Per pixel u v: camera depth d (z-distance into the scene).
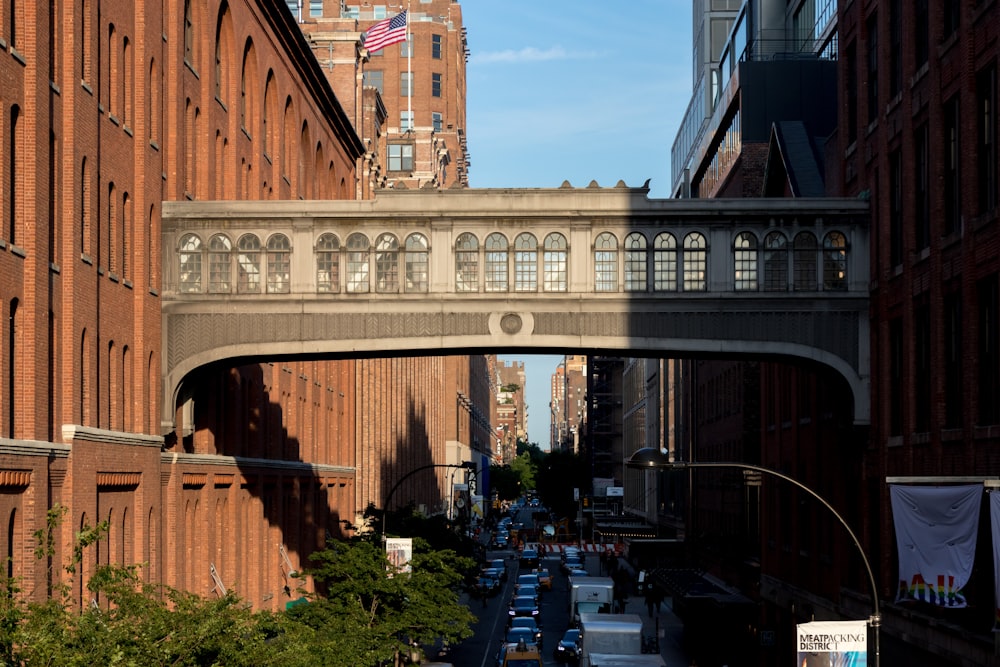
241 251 41.41
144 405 38.44
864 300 41.09
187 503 42.94
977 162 32.25
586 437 194.88
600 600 69.62
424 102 167.00
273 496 56.12
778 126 61.28
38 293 29.44
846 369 41.06
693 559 95.38
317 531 66.56
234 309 41.16
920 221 37.25
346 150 79.38
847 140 46.41
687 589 65.94
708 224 41.41
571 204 41.62
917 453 36.56
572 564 110.00
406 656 51.16
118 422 36.28
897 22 39.91
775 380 59.91
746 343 41.16
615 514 170.50
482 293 41.44
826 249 41.25
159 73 40.53
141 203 38.38
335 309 41.31
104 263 35.22
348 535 74.88
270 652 25.03
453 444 157.12
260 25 54.97
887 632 39.22
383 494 94.56
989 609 30.38
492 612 85.94
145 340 38.72
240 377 50.53
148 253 39.25
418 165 146.88
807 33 80.81
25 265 29.19
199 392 45.56
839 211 41.12
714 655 60.44
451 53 170.00
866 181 42.81
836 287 41.16
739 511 73.06
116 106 36.59
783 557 57.88
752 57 82.81
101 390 34.81
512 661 49.69
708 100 112.94
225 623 24.08
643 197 41.59
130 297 37.75
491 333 41.44
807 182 57.06
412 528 67.62
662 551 98.38
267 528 55.22
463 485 164.50
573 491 179.00
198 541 44.16
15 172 29.17
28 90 29.31
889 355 39.69
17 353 29.03
